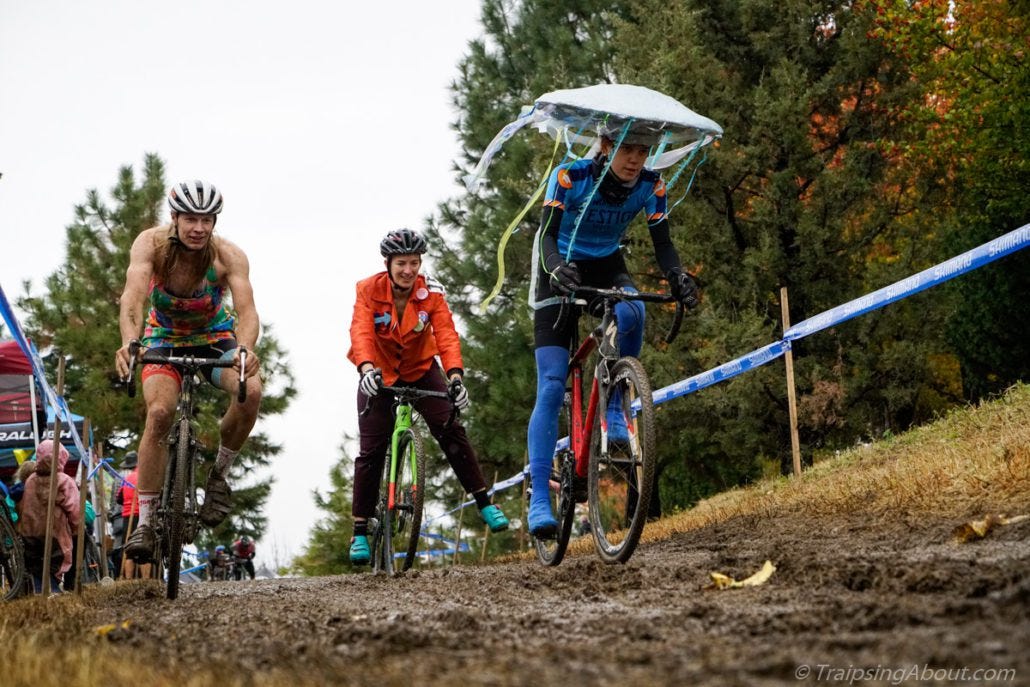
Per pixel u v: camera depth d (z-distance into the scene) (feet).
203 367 21.58
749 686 8.00
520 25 74.49
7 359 44.70
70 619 16.10
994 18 47.67
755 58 55.42
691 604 12.98
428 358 25.85
